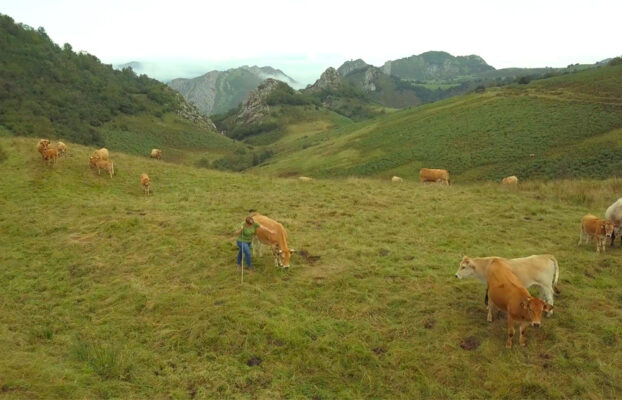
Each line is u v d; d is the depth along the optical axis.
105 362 7.39
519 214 15.86
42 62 128.88
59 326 9.06
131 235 13.81
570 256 11.39
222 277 10.82
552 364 7.27
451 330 8.30
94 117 116.19
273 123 194.75
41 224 15.02
